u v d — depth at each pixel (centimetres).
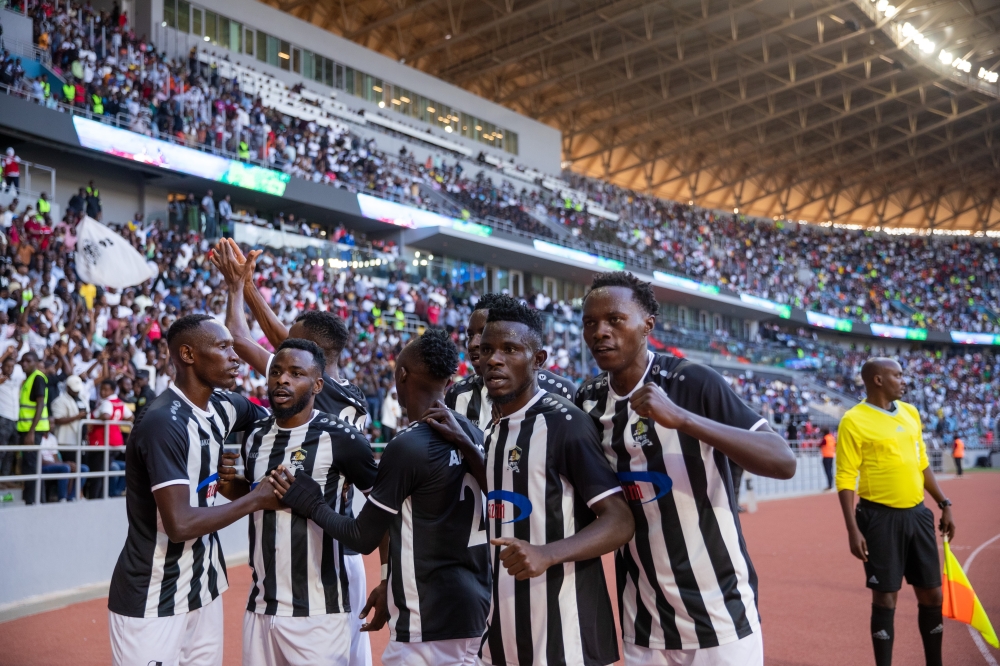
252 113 2022
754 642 255
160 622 295
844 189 5175
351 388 380
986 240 5025
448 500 297
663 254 3278
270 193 1941
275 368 314
